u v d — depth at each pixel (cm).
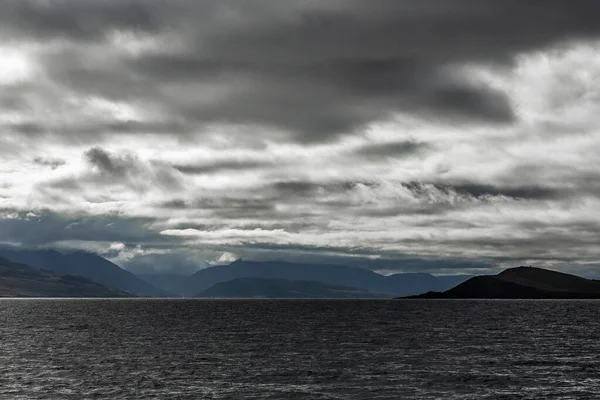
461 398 7300
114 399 7262
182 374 8931
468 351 11719
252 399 7256
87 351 11931
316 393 7562
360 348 12262
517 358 10669
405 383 8188
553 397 7381
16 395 7512
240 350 11962
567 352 11612
